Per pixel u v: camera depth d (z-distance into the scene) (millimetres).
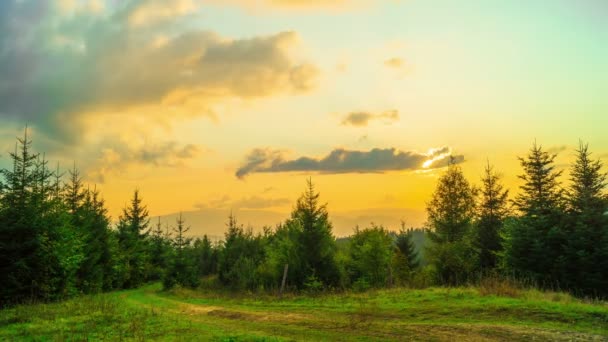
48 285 33312
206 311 24812
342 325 17203
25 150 34469
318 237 43844
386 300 23734
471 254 42375
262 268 48188
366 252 46594
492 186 47031
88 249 45688
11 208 32844
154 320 19375
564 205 37344
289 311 22531
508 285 22516
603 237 32219
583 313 16516
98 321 19109
